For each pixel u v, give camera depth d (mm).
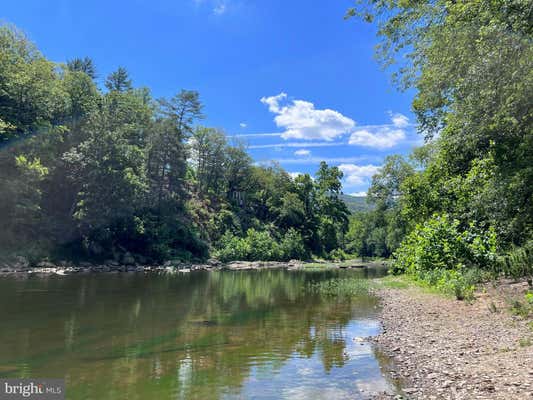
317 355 9039
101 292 20047
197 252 58250
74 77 53875
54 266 37531
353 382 7203
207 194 78375
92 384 7016
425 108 18156
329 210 98188
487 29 9922
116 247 46188
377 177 54344
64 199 44562
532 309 11555
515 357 7672
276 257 70375
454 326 11312
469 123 13102
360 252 95500
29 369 7836
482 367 7371
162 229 53406
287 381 7258
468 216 20703
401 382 7141
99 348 9477
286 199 85750
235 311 15156
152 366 8117
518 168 14969
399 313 14312
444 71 11938
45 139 41219
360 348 9680
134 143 62031
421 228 24594
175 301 17578
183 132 74875
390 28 14070
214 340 10461
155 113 73375
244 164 85250
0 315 13367
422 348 9383
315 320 13406
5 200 36188
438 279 19797
